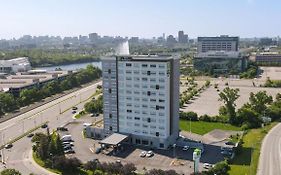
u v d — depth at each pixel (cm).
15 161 17850
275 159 17600
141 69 19962
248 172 15975
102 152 19250
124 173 15600
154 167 16988
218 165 16125
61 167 16550
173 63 19888
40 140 18812
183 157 18375
